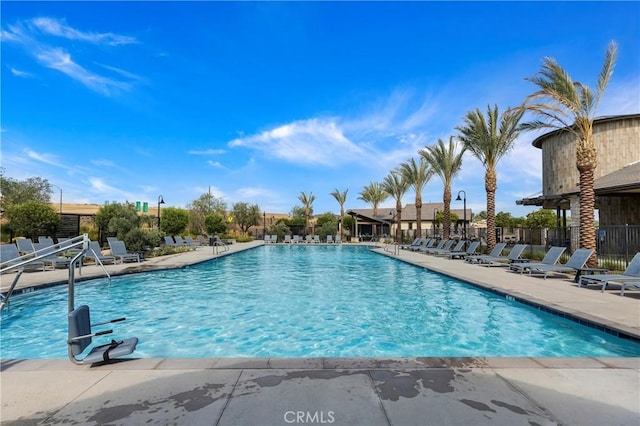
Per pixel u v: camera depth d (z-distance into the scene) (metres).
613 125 21.27
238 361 3.84
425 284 11.38
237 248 27.42
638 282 8.05
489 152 18.22
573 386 3.26
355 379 3.37
